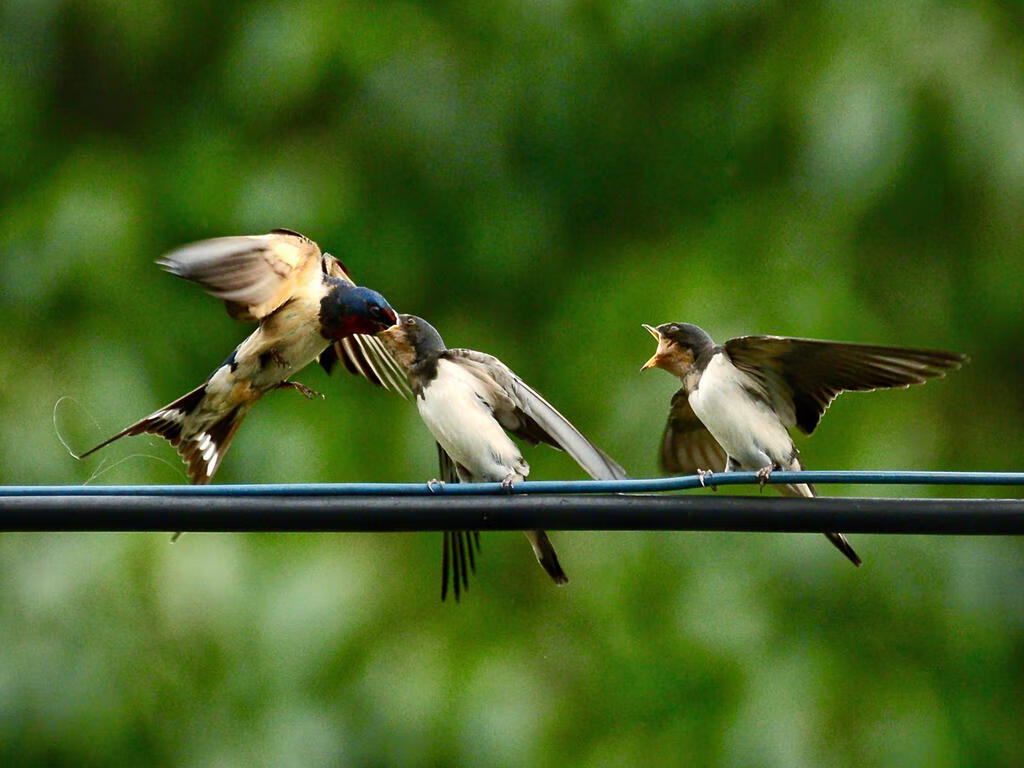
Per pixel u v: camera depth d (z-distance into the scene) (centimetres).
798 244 1516
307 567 1343
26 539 1316
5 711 1271
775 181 1608
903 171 1442
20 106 1623
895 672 1344
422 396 952
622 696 1346
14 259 1481
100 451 1398
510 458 941
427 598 1376
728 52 1648
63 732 1273
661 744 1316
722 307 1461
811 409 914
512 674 1338
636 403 1427
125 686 1282
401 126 1588
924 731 1312
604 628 1371
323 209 1536
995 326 1527
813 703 1305
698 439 1015
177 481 1405
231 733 1282
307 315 823
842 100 1456
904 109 1438
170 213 1534
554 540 1424
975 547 1384
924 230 1516
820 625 1355
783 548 1359
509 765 1288
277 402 1469
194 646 1295
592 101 1675
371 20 1598
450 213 1631
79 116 1648
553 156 1688
